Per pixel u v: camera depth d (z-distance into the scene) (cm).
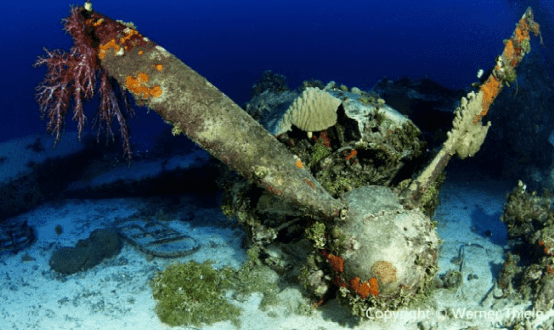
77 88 494
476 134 739
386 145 819
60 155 1519
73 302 977
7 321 927
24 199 1440
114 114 551
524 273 926
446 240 1150
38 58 489
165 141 1950
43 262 1140
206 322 892
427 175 719
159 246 1158
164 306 905
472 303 923
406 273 629
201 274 931
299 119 787
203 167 1419
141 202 1460
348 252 643
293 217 871
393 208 672
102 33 480
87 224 1328
